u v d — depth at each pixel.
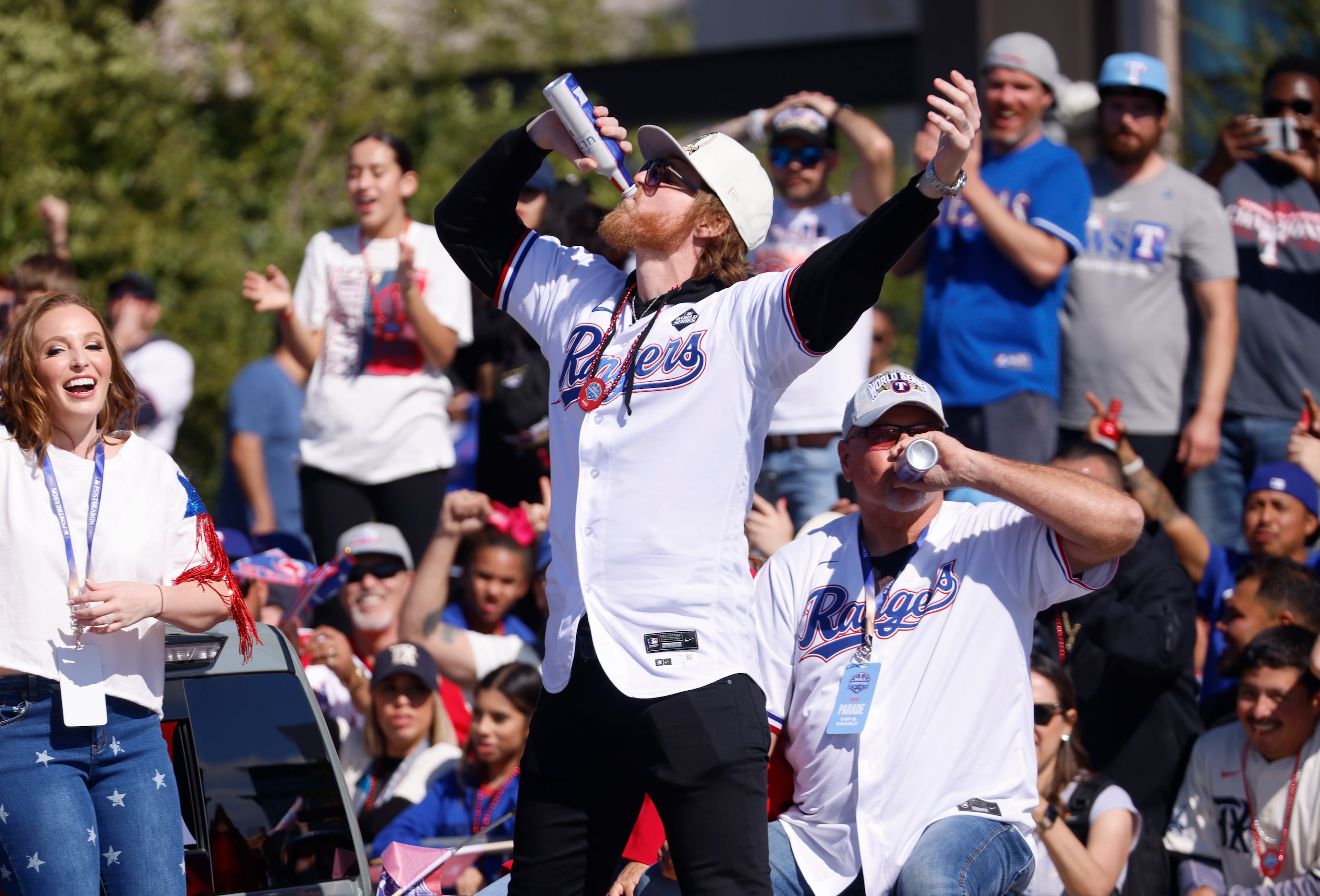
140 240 41.25
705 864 10.19
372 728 19.08
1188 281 21.94
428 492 23.22
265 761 13.01
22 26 41.44
